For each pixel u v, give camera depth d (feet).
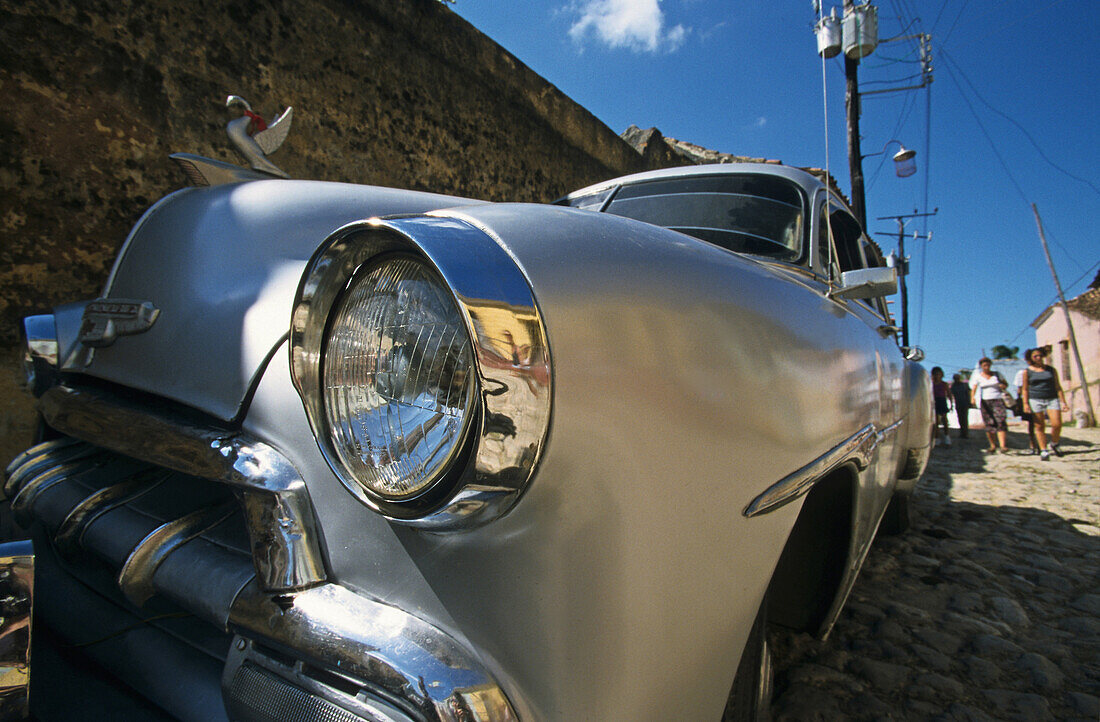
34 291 10.68
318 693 2.45
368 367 2.47
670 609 2.61
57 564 4.34
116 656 3.49
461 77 20.08
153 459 3.34
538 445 2.16
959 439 36.27
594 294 2.47
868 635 7.54
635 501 2.43
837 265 6.63
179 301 3.92
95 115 11.43
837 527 5.10
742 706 3.84
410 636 2.32
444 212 2.60
